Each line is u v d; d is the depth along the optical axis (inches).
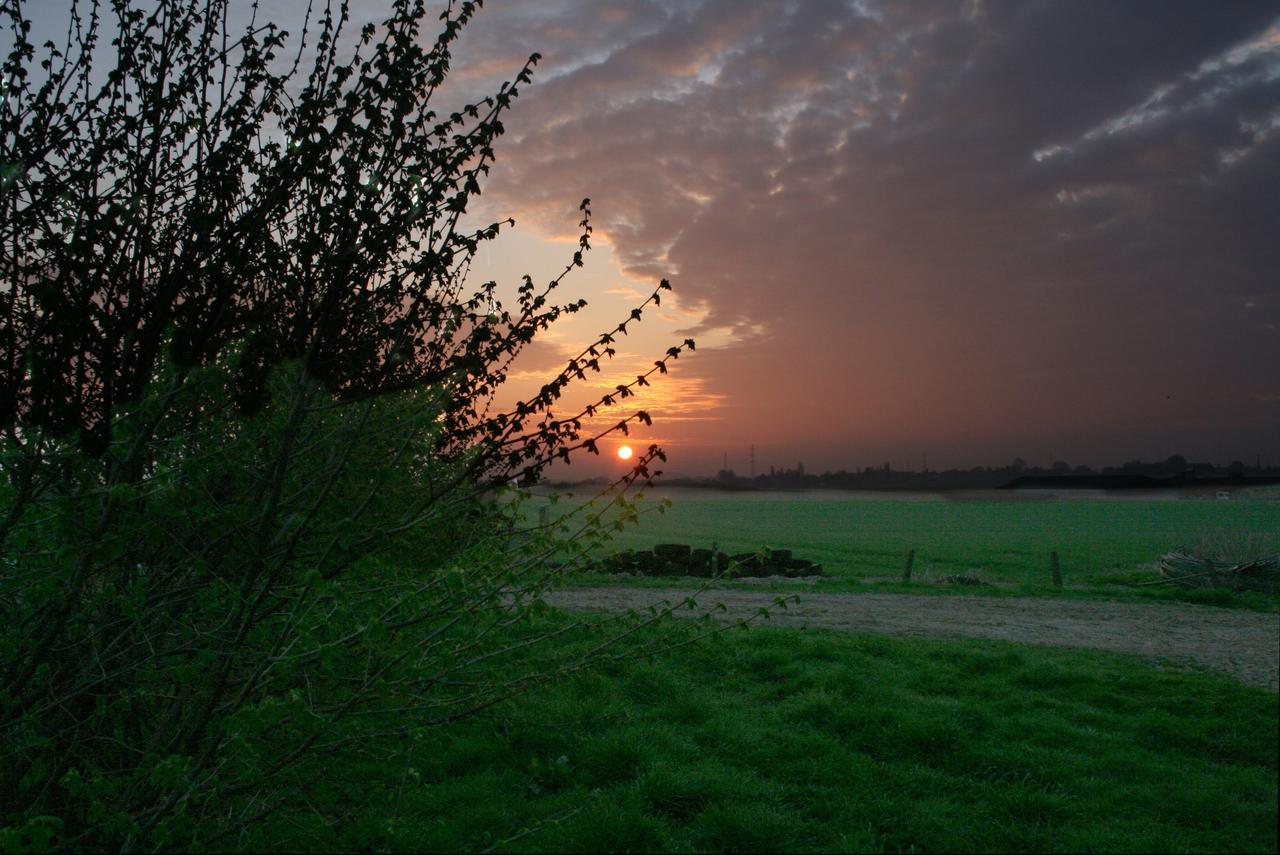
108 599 170.6
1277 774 244.2
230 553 186.7
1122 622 570.9
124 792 183.2
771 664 374.6
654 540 1811.0
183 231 170.1
